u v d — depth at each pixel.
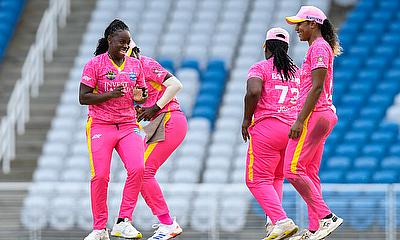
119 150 34.03
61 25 79.38
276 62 35.34
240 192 48.81
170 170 64.94
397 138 67.69
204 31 78.12
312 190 33.72
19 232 49.34
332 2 80.94
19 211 49.50
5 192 49.72
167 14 80.19
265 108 35.28
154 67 35.09
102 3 81.69
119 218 33.94
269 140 35.00
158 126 35.62
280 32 35.72
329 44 34.25
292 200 46.81
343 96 71.81
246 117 35.41
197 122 69.50
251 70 35.47
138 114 35.22
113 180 62.69
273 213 34.78
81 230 49.69
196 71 74.19
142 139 34.50
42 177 65.94
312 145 33.59
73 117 70.81
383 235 47.22
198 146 67.12
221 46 76.50
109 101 33.72
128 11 80.81
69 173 65.69
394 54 75.81
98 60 33.69
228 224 48.53
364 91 72.25
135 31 78.50
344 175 64.12
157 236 35.56
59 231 49.53
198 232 48.56
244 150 66.81
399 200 47.16
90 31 78.81
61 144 68.38
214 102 71.56
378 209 47.34
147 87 35.44
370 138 67.69
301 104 33.88
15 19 81.12
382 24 78.69
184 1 81.31
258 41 76.75
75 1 81.94
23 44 78.88
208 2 81.00
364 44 76.88
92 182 33.69
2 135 67.25
